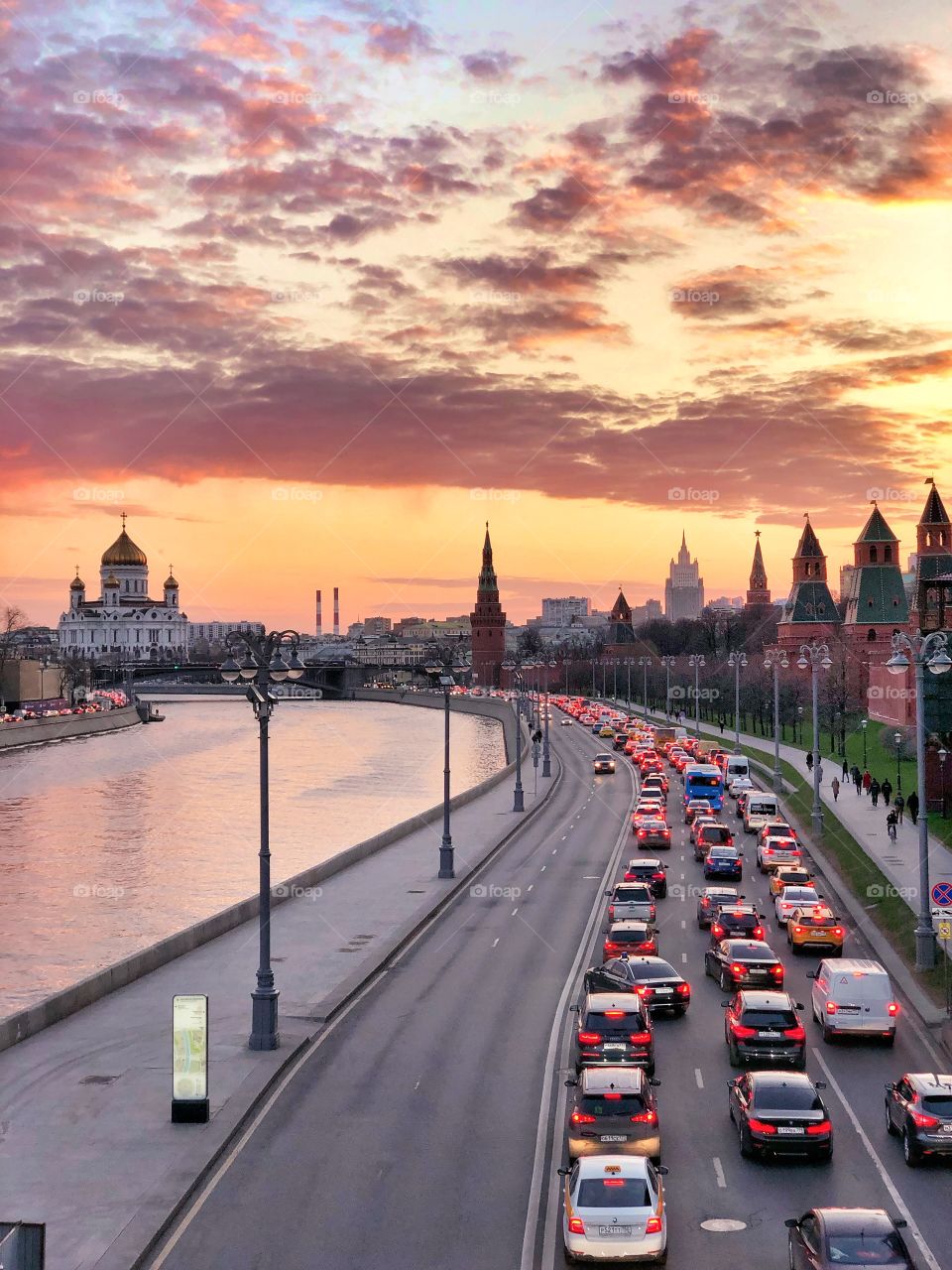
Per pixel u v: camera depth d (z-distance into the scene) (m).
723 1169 26.75
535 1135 29.22
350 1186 26.47
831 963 37.38
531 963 46.75
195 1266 22.91
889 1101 28.84
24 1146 28.67
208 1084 32.62
